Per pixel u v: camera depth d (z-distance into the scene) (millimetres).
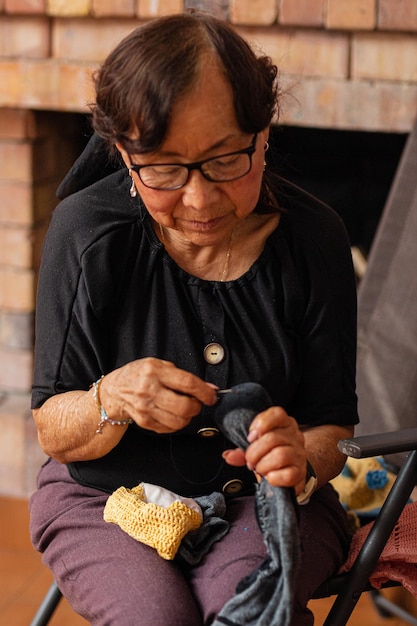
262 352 1420
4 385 2732
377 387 2033
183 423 1252
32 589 2299
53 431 1426
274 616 1193
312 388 1491
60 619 2191
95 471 1479
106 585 1327
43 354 1457
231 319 1418
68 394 1436
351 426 1521
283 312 1440
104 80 1244
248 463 1219
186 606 1290
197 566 1372
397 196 2105
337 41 2275
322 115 2332
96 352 1426
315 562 1395
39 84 2451
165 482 1460
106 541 1391
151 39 1204
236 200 1266
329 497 1539
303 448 1233
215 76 1187
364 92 2295
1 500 2662
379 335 2064
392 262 2080
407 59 2256
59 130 2666
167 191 1251
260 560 1333
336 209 2705
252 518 1421
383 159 2645
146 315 1425
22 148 2545
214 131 1197
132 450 1461
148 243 1419
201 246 1403
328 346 1464
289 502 1188
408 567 1442
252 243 1429
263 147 1297
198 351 1410
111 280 1412
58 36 2420
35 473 2646
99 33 2393
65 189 1567
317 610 2209
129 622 1268
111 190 1458
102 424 1370
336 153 2666
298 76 2316
